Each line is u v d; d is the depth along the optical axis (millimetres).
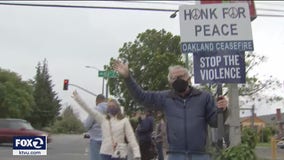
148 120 15406
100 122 9500
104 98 11656
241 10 7516
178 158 6379
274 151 27719
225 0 7594
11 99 76438
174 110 6473
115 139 9266
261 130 59281
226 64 7652
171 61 55312
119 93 55375
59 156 25094
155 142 16312
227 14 7504
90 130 11219
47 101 113688
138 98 6688
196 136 6348
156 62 55469
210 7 7500
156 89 54406
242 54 7629
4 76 77875
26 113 80375
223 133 8641
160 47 59031
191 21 7508
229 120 8719
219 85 7734
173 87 6469
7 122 31734
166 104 6562
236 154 8125
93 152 11195
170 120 6480
